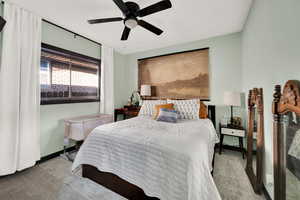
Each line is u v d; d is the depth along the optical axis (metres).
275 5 1.27
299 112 0.84
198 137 1.41
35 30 2.12
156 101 3.01
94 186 1.60
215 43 2.93
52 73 2.51
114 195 1.45
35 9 2.02
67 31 2.67
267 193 1.40
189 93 3.19
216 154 2.53
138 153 1.30
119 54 4.03
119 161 1.41
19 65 1.92
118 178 1.47
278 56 1.23
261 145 1.53
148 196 1.25
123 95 4.18
